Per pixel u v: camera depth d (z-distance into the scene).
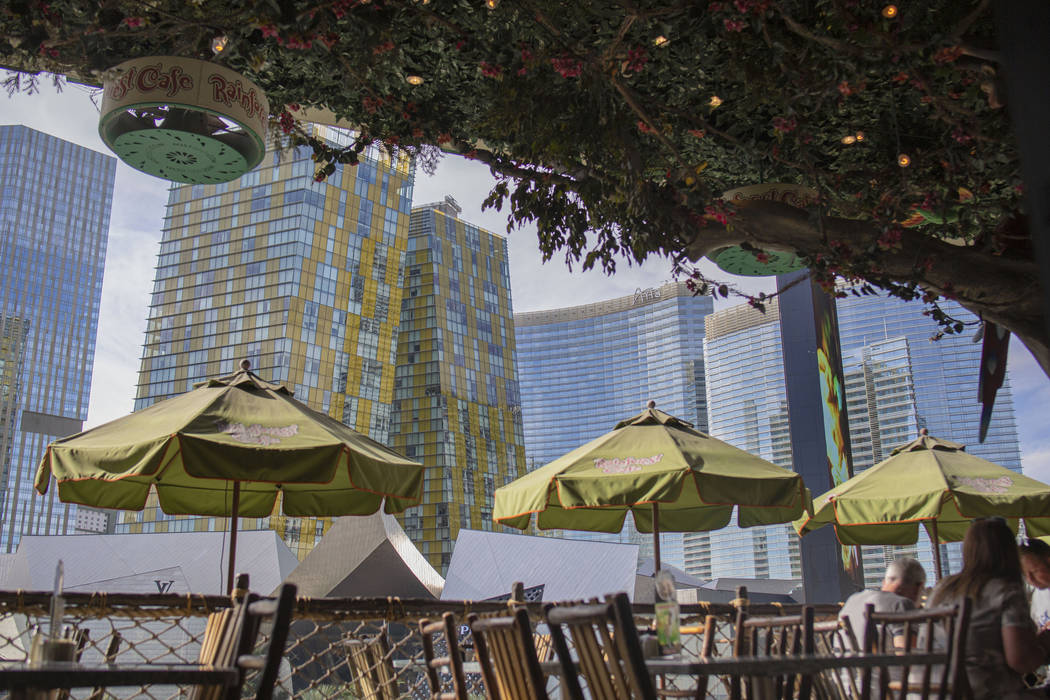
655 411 7.80
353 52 6.95
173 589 28.66
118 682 2.09
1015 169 7.23
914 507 7.99
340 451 5.96
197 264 117.56
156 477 7.17
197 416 5.95
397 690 4.51
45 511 194.00
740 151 8.48
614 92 7.20
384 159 8.18
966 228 8.29
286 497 7.69
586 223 7.75
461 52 6.73
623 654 2.34
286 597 2.49
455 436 129.88
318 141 8.00
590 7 6.35
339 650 4.87
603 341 170.12
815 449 11.95
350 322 113.75
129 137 6.30
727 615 5.71
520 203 7.91
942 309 8.46
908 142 8.17
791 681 3.48
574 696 2.58
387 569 31.58
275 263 111.62
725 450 7.42
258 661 2.53
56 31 5.99
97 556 29.27
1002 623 3.73
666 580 3.25
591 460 7.19
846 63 6.18
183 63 6.07
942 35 5.93
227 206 117.81
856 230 7.88
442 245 139.50
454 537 123.44
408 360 133.50
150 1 6.12
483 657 2.96
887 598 4.30
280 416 6.30
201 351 113.12
